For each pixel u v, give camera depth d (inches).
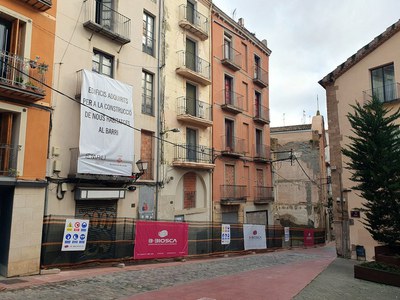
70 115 552.4
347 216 684.1
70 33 568.7
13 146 446.3
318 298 327.3
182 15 848.3
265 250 916.0
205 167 845.8
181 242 617.0
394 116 473.1
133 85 684.1
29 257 429.7
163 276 424.5
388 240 462.9
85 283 367.2
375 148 458.3
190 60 875.4
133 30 694.5
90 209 574.6
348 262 615.8
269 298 317.4
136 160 671.8
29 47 466.6
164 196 736.3
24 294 315.3
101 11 636.1
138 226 551.8
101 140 573.6
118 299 300.7
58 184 524.7
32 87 446.6
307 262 613.0
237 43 1060.5
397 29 654.5
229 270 493.0
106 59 639.8
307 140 1429.6
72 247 465.7
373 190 468.8
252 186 1072.8
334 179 711.7
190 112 855.7
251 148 1084.5
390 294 361.7
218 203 912.3
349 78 715.4
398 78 650.2
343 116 714.2
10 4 453.7
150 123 722.8
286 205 1427.2
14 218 422.6
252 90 1119.0
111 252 519.2
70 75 561.6
